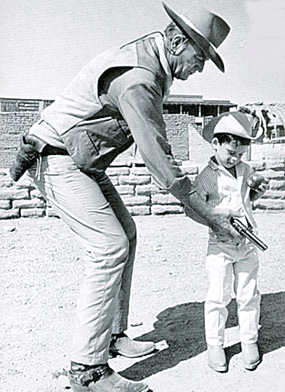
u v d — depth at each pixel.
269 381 2.74
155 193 8.75
